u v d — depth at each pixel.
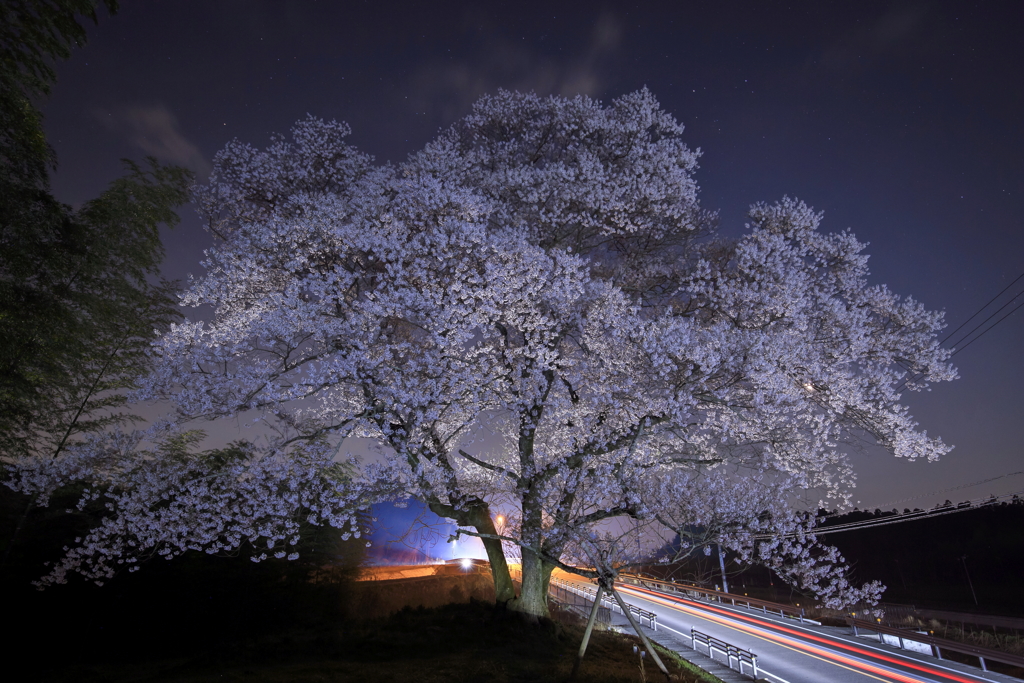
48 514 15.67
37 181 13.97
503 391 17.33
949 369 18.08
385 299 15.77
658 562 14.41
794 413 16.03
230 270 16.77
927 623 29.11
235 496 14.70
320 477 15.27
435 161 20.72
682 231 20.53
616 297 17.11
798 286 18.14
